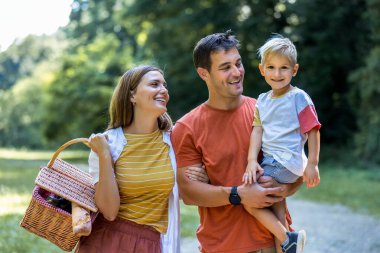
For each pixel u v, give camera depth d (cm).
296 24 2592
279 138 337
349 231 952
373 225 1018
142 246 326
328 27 2520
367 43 2481
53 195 331
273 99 345
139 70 337
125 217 328
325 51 2492
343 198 1423
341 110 2656
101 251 324
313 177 331
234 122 352
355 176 2003
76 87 3553
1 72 8262
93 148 322
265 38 2519
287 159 333
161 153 336
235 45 347
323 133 2666
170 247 334
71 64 3681
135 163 330
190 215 1030
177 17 2616
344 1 2483
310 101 338
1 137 6144
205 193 341
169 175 332
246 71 2569
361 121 2284
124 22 3175
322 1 2466
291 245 326
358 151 2269
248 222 344
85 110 3519
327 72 2531
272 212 339
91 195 324
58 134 3753
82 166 2636
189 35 2689
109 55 3775
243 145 348
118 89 339
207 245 351
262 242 345
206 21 2558
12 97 6138
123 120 339
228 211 345
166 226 336
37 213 311
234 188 334
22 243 741
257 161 354
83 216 309
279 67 340
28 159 3506
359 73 2239
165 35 2781
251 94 2566
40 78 6119
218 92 349
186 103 2734
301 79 2511
